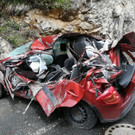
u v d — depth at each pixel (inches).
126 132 119.3
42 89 136.7
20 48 188.7
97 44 159.9
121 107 117.7
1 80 170.4
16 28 304.8
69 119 130.9
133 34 124.0
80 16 329.7
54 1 308.7
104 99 106.6
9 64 162.1
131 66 131.8
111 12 347.9
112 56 140.2
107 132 121.0
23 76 154.8
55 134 123.4
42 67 153.9
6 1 314.0
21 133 127.0
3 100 177.5
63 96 120.3
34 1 312.8
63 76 143.8
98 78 114.2
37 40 177.6
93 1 335.3
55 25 318.0
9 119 144.6
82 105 120.6
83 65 124.5
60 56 176.9
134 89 123.9
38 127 132.6
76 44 162.7
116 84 125.5
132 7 376.5
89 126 123.4
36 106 162.2
